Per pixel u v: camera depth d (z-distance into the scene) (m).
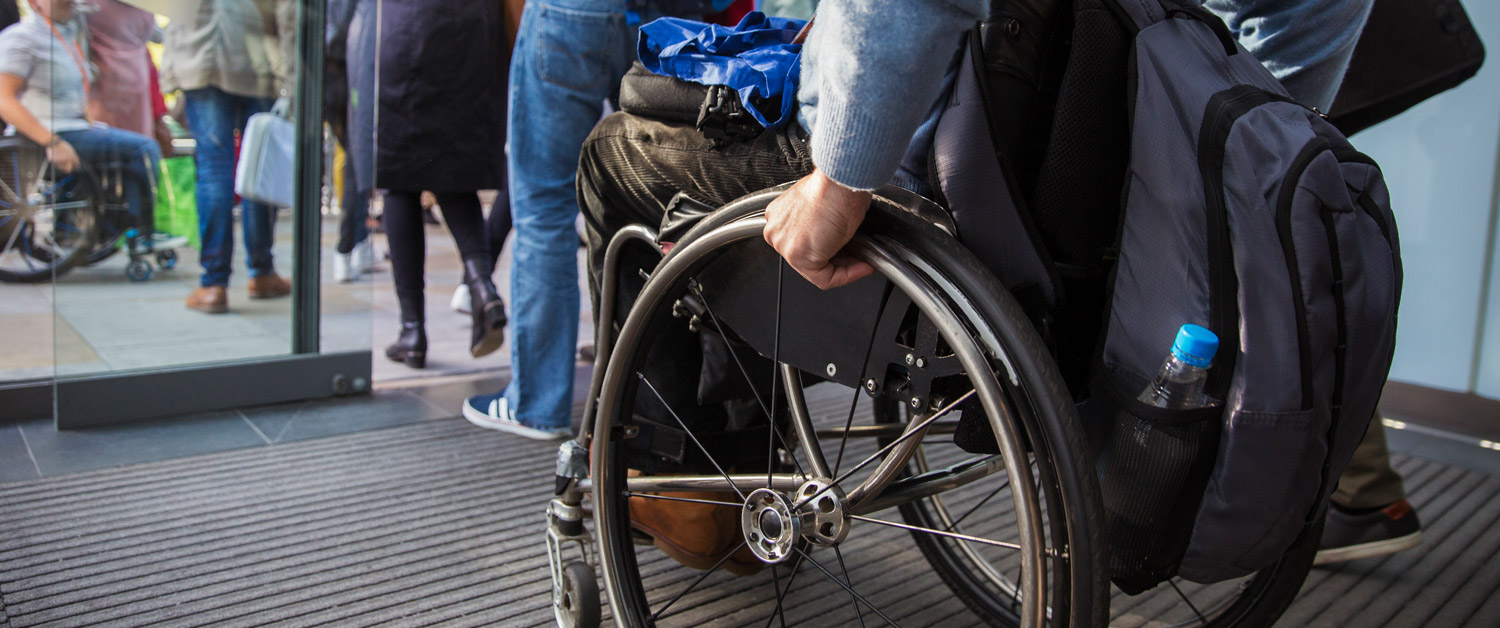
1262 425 0.84
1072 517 0.84
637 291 1.38
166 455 2.22
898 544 1.88
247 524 1.87
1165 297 0.89
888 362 1.00
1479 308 2.63
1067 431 0.84
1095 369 0.96
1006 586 1.56
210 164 2.52
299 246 2.66
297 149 2.63
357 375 2.78
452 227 2.91
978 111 0.92
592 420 1.41
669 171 1.25
